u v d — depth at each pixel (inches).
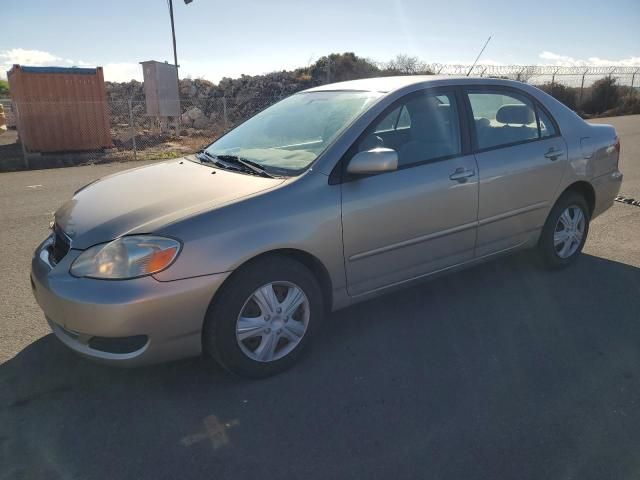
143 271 104.1
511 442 99.9
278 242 115.1
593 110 1092.5
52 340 139.9
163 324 106.2
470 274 182.1
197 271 107.3
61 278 108.2
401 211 134.3
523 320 148.7
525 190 161.6
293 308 121.9
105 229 111.6
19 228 252.2
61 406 112.1
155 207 116.1
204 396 115.3
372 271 134.7
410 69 849.5
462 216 148.1
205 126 805.9
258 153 142.8
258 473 92.9
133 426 105.7
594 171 180.9
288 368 124.7
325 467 94.1
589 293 165.8
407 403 112.1
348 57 1037.2
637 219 247.6
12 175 430.0
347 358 130.1
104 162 510.6
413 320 149.5
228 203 114.3
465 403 111.8
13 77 559.5
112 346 108.3
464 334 141.3
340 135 130.3
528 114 168.1
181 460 96.2
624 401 111.9
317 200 121.6
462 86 155.3
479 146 153.5
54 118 550.3
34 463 95.6
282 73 1015.6
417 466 94.0
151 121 740.0
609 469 92.8
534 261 187.8
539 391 115.7
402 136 140.9
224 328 113.3
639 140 564.1
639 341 136.7
